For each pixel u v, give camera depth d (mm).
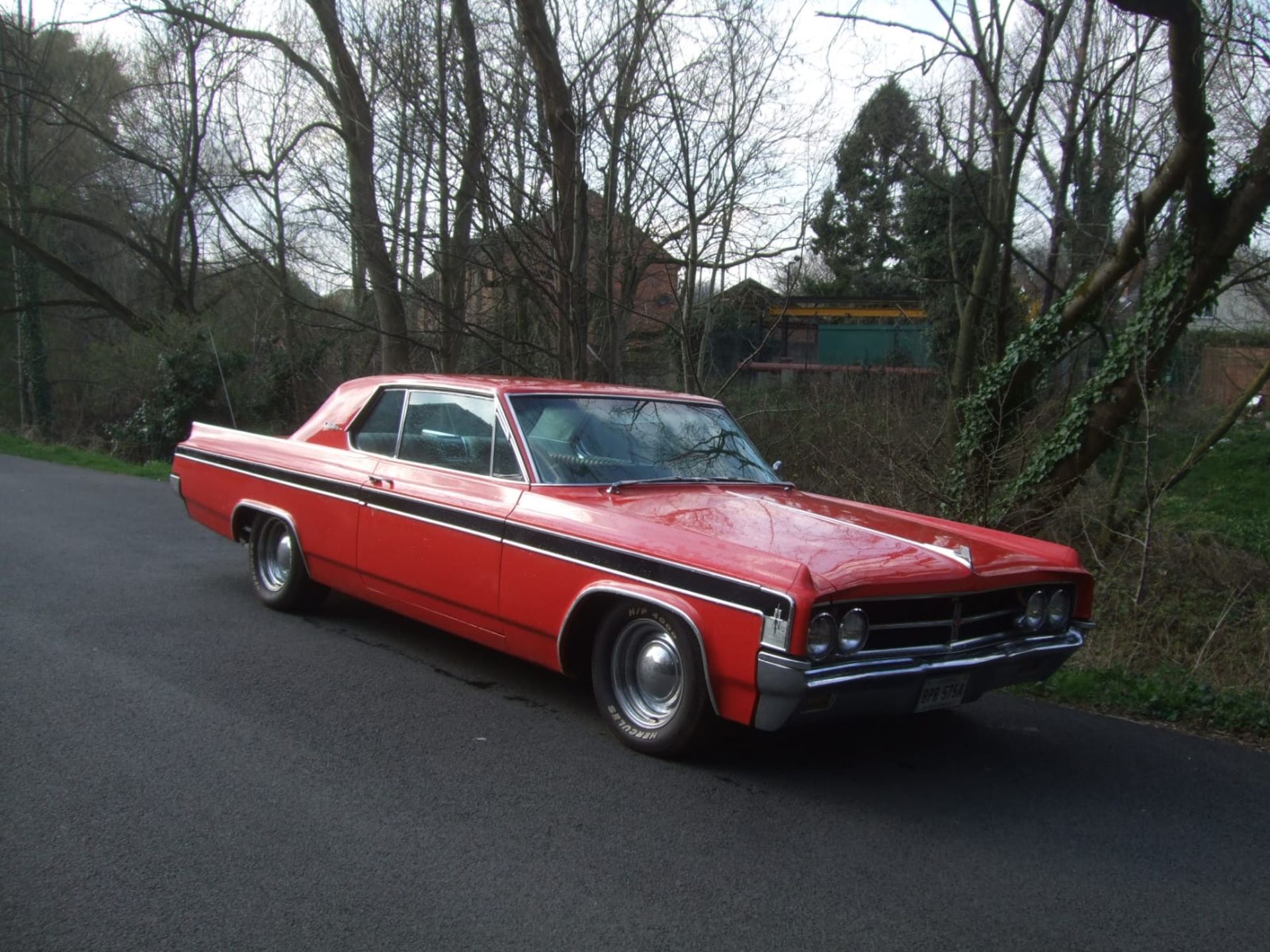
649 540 4387
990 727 5234
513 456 5168
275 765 4207
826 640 3859
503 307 13789
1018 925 3215
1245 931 3248
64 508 11008
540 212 10617
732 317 15430
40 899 3109
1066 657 4664
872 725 5148
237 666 5500
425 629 6445
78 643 5793
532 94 10867
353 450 6102
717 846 3664
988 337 11242
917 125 10781
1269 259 9969
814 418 12531
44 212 23703
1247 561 9180
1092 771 4676
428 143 10961
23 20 25672
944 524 5238
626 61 10297
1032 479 9805
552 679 5527
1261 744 5238
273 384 21453
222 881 3254
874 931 3131
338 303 20875
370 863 3406
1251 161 8891
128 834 3545
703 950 2975
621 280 11305
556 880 3352
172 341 20328
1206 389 14734
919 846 3760
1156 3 8039
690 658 4207
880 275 23906
